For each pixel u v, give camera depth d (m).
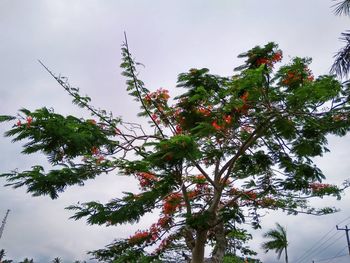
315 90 8.31
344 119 9.69
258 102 9.41
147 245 11.75
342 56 5.22
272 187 11.96
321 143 10.51
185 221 10.02
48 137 6.82
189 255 13.70
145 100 11.30
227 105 8.91
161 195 8.93
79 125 8.20
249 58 9.57
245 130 11.37
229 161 11.25
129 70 10.53
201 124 9.34
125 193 8.55
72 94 10.02
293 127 9.80
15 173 7.55
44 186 7.77
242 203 13.27
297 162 11.11
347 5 5.00
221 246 11.84
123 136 10.35
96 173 9.02
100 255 11.77
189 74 10.45
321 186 12.80
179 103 10.61
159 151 7.40
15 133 6.63
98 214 8.28
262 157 11.34
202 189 13.39
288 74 9.71
